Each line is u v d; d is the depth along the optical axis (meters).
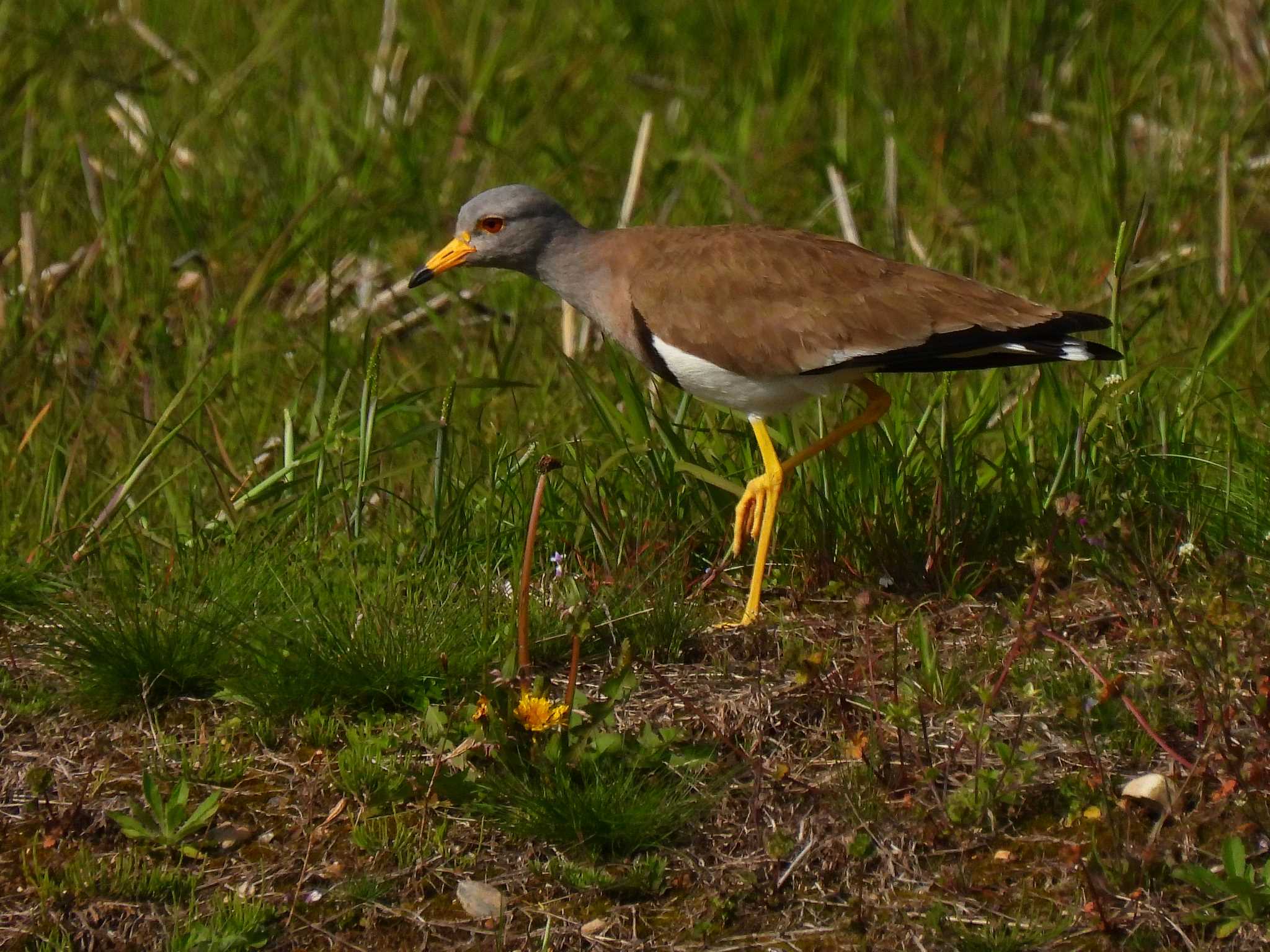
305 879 8.05
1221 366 12.64
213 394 11.87
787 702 8.92
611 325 11.10
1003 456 11.25
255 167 16.80
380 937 7.74
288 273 15.49
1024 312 9.95
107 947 7.76
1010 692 8.91
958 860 7.91
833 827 8.06
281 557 10.33
